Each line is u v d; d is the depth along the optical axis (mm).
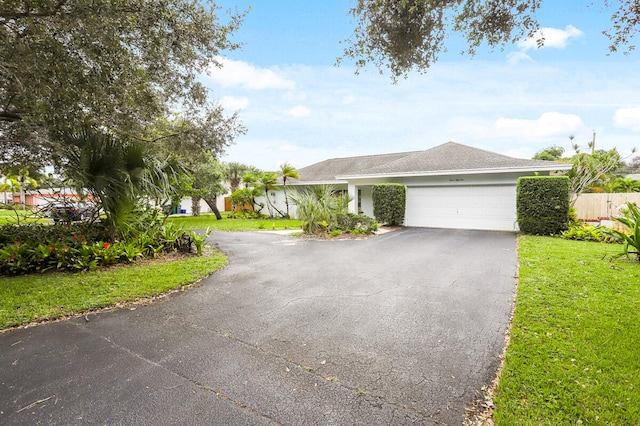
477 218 12430
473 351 2938
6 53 4438
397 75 4328
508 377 2469
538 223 10203
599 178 16250
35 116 5527
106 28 4520
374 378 2541
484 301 4246
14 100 5699
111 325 3605
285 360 2826
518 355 2791
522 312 3732
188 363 2785
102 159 6324
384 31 3908
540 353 2807
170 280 5230
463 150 14680
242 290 4902
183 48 5730
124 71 5242
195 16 5551
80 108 5707
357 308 4082
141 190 6977
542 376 2465
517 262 6410
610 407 2115
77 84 5082
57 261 5801
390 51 4047
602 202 13398
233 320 3740
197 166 16188
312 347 3062
